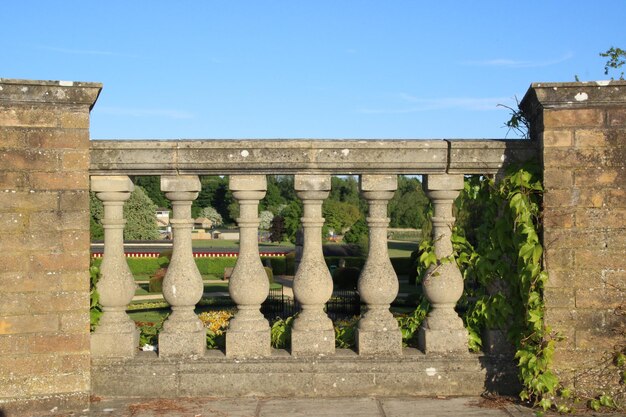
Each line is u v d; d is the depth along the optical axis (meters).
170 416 5.27
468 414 5.32
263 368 5.77
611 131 5.49
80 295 5.47
